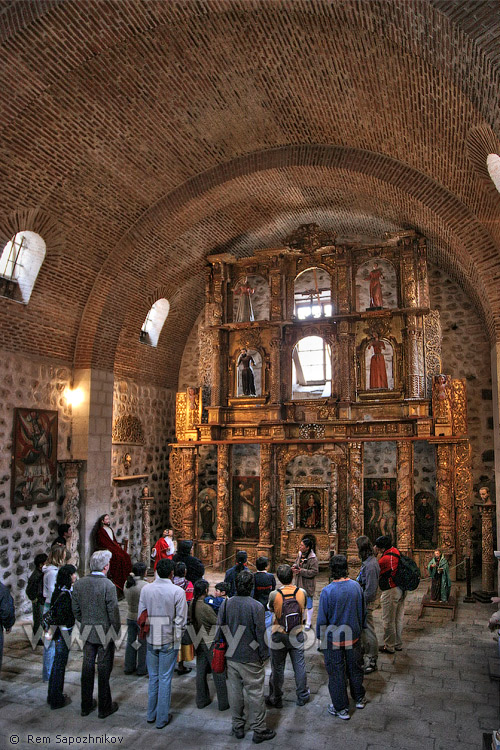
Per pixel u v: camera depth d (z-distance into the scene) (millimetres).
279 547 15297
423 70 8078
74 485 12703
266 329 15969
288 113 11141
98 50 8797
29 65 8500
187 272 16109
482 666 8328
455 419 14000
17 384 11641
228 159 12703
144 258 13891
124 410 15289
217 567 15031
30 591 8602
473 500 14734
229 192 13555
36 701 7273
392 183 11867
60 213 11320
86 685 6848
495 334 11367
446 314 15625
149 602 6668
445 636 9656
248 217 15289
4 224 10406
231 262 16375
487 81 6719
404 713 6887
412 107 9281
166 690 6605
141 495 15164
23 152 9742
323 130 11570
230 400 16109
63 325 12867
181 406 16375
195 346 18219
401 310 14508
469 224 11297
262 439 15305
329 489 15047
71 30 8266
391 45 8000
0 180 9836
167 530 12195
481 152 8867
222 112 11000
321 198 14633
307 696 7156
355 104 10188
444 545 13641
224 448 15812
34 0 7328
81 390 13328
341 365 15102
